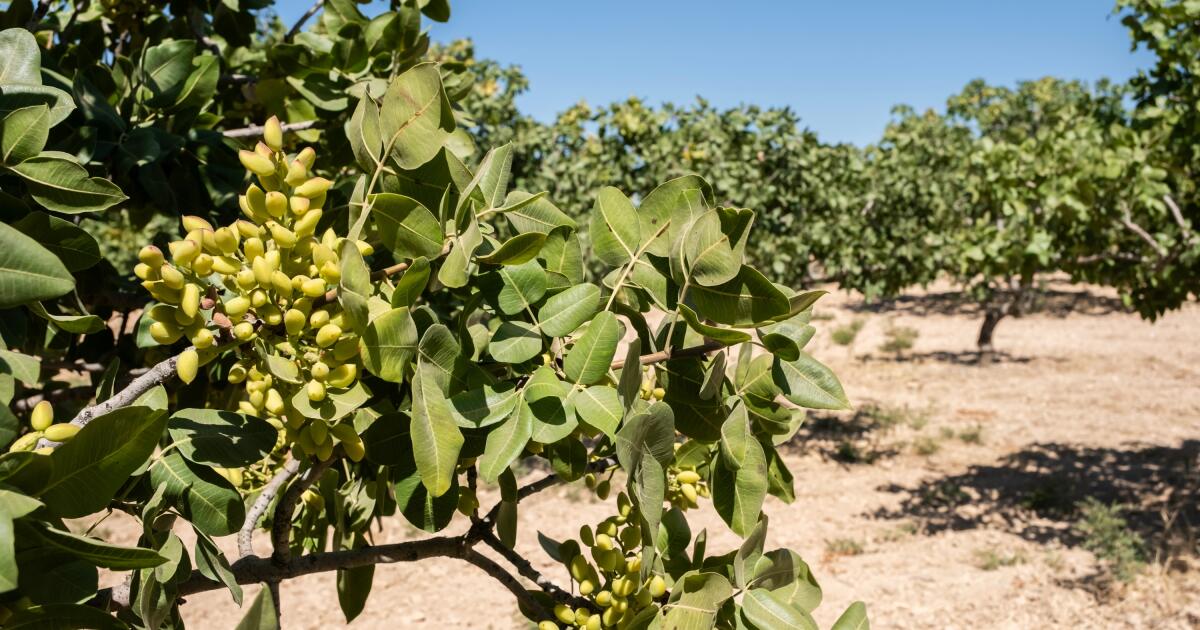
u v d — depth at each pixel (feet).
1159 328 76.43
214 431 3.78
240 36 9.18
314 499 6.26
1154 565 24.56
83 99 6.05
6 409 2.85
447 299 8.70
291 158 3.95
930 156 57.98
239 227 3.35
